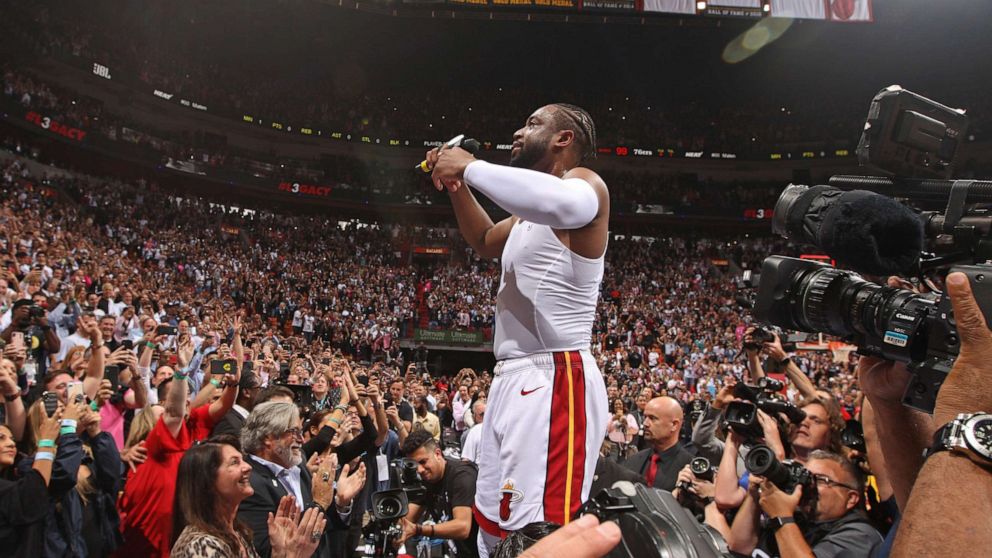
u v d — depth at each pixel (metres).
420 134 37.91
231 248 29.08
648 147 38.34
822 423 3.68
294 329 24.69
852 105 38.25
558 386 1.83
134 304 13.71
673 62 38.75
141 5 33.62
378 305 28.56
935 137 1.51
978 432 0.89
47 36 27.64
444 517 4.83
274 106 36.38
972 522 0.85
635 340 26.42
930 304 1.27
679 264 34.06
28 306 6.90
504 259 1.99
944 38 34.84
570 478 1.78
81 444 4.05
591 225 1.86
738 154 38.06
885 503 3.23
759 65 38.62
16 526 3.66
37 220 18.97
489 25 36.19
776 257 1.68
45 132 26.78
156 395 7.09
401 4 30.83
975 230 1.29
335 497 5.00
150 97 32.16
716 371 20.34
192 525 3.12
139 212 27.30
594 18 31.48
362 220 37.09
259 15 35.34
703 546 0.96
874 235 1.27
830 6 23.91
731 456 3.39
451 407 14.24
